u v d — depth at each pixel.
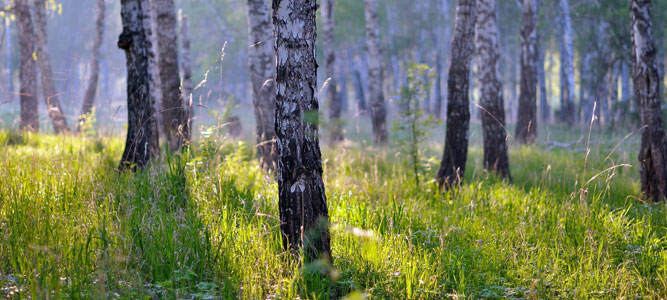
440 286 4.32
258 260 4.21
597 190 7.56
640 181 8.38
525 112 18.59
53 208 5.04
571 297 4.27
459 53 8.03
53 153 7.97
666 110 14.00
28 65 14.48
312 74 4.07
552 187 8.38
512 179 9.70
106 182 5.91
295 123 4.07
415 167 8.24
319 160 4.20
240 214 5.21
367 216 5.52
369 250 4.45
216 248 4.40
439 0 37.94
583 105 32.75
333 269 4.10
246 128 15.11
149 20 8.30
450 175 8.08
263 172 7.93
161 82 10.02
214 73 5.75
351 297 3.57
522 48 18.92
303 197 4.13
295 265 4.16
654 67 7.86
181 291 3.86
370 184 7.53
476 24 9.97
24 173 5.96
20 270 4.00
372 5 16.80
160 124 10.62
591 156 11.11
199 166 6.12
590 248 5.04
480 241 5.23
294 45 3.98
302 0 3.96
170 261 4.07
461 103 8.05
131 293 3.72
